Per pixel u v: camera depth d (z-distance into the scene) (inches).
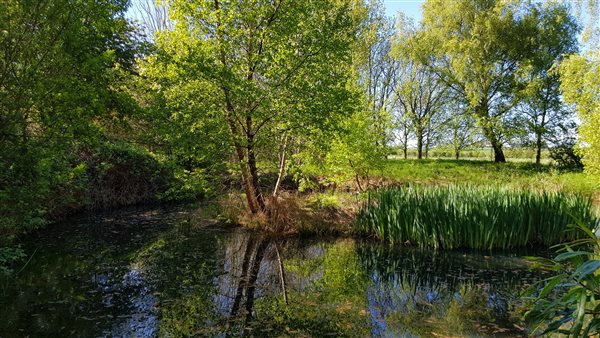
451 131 1109.1
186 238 401.1
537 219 381.7
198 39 387.2
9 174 262.5
